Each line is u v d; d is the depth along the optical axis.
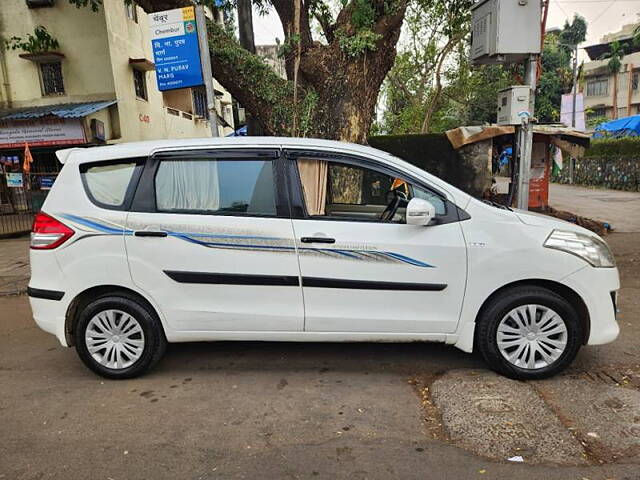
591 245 3.58
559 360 3.57
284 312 3.64
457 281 3.54
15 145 14.28
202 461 2.76
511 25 5.72
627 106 41.47
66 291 3.71
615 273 3.62
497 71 20.06
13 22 14.95
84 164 3.78
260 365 4.05
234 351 4.36
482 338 3.62
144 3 7.23
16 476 2.66
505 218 3.58
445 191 3.63
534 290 3.54
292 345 4.46
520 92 5.91
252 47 9.17
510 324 3.59
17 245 11.22
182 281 3.65
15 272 8.27
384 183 3.81
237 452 2.84
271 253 3.58
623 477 2.51
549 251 3.49
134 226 3.65
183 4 7.10
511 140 11.64
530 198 11.56
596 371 3.73
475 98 23.05
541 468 2.60
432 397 3.41
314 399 3.44
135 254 3.65
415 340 3.67
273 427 3.09
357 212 3.86
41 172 15.45
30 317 5.77
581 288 3.52
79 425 3.17
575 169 25.17
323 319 3.62
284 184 3.66
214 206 3.68
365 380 3.72
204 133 25.12
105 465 2.74
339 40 7.25
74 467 2.73
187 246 3.62
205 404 3.41
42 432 3.10
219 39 7.30
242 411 3.30
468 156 11.07
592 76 42.72
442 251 3.53
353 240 3.54
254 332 3.70
